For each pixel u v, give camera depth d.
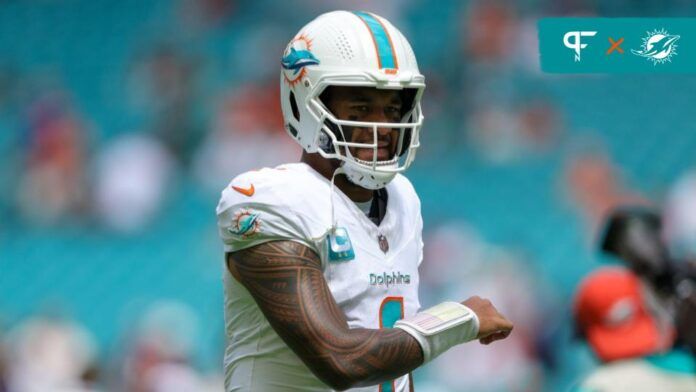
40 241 49.06
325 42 11.14
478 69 49.56
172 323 34.44
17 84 58.56
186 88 52.31
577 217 44.41
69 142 51.09
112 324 45.31
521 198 45.75
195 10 58.97
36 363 34.72
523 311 34.62
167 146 50.06
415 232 11.80
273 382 11.17
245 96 49.47
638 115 49.59
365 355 10.27
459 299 36.12
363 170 10.98
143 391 31.92
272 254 10.63
